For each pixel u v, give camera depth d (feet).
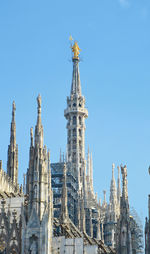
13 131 325.21
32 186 192.65
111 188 632.38
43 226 186.80
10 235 199.62
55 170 635.66
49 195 204.44
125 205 244.01
